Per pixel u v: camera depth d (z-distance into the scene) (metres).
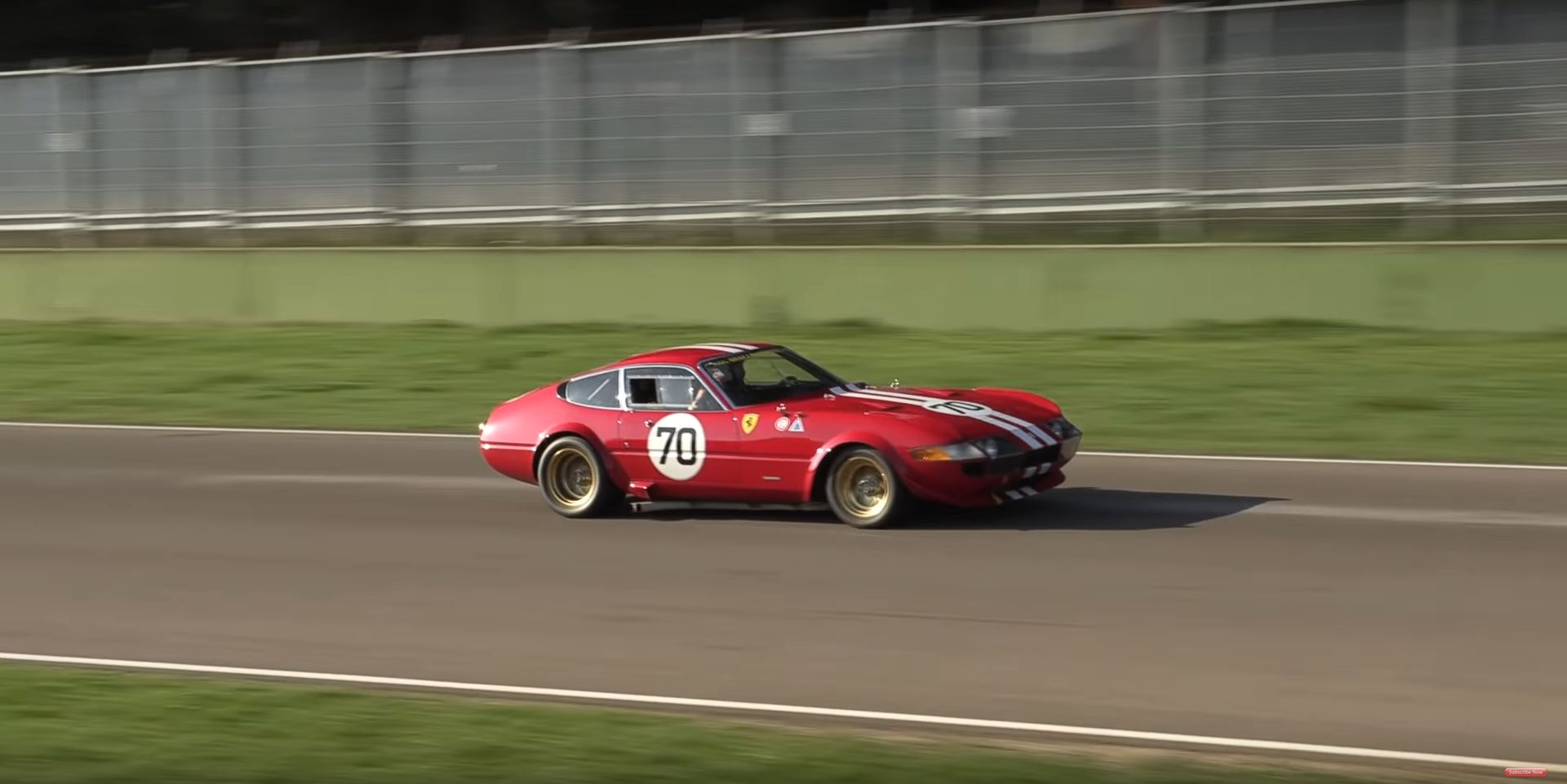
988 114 24.58
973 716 7.78
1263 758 6.99
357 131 28.53
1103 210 24.09
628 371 13.13
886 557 11.15
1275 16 23.02
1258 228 23.31
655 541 12.16
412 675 9.02
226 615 10.64
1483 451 14.73
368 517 13.69
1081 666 8.55
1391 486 13.19
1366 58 22.62
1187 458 14.92
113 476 16.33
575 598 10.59
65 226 30.70
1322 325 22.23
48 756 7.40
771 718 7.90
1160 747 7.19
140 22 42.50
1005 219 24.66
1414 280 21.73
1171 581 10.25
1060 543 11.40
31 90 30.75
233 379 22.89
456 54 27.72
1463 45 22.14
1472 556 10.63
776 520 12.62
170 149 29.84
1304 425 16.41
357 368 23.16
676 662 9.02
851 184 25.47
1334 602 9.59
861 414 12.04
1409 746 7.09
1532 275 21.14
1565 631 8.77
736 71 25.92
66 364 24.98
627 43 26.66
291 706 8.23
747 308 25.09
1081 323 23.30
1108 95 23.95
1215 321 22.70
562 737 7.47
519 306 26.41
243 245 29.47
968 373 20.39
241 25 42.03
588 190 27.12
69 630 10.47
